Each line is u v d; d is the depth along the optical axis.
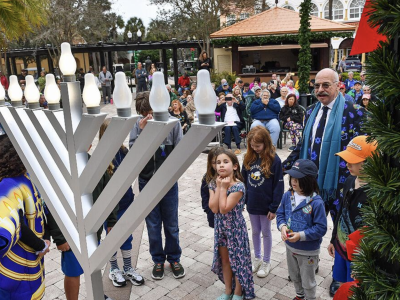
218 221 3.03
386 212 1.20
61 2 19.09
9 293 2.08
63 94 1.45
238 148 8.74
